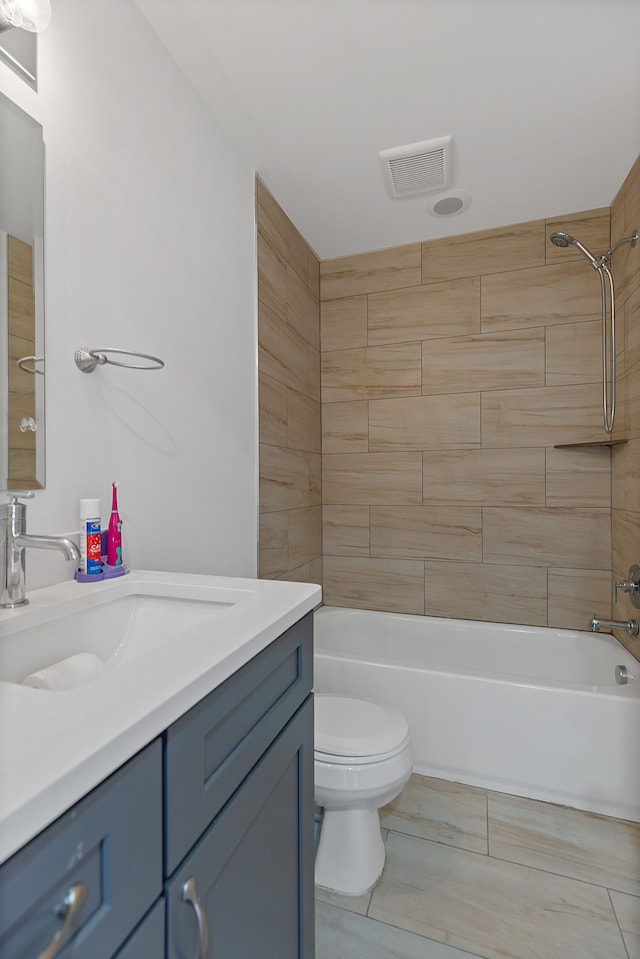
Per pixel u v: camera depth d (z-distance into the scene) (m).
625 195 2.04
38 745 0.42
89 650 0.92
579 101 1.61
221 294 1.73
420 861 1.41
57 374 1.03
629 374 1.99
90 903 0.42
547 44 1.39
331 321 2.75
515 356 2.41
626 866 1.40
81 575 1.02
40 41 1.00
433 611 2.55
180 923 0.54
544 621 2.36
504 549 2.43
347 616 2.61
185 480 1.51
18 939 0.35
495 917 1.23
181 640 0.67
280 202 2.21
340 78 1.52
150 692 0.52
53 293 1.02
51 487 1.02
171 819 0.53
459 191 2.14
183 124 1.50
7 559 0.83
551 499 2.36
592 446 2.21
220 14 1.30
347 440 2.72
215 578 1.07
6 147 0.92
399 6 1.27
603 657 2.12
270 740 0.78
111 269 1.20
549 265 2.36
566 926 1.21
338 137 1.79
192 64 1.47
